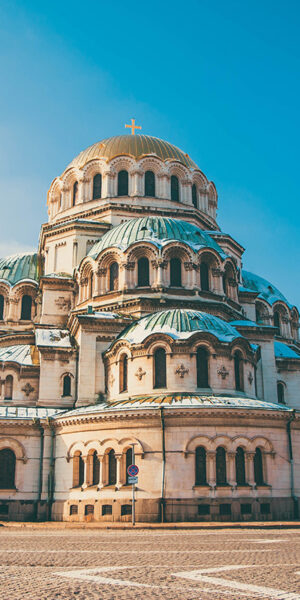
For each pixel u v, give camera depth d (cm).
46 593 1244
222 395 4388
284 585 1345
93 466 4222
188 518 3812
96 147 6875
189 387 4362
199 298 5253
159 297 5125
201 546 2203
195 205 6775
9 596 1209
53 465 4522
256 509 3925
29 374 5175
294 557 1831
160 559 1802
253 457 4038
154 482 3912
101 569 1589
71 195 6700
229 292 5656
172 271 5331
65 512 4259
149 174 6588
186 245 5306
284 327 7138
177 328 4538
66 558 1828
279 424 4181
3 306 7006
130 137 6950
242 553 1948
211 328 4588
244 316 5966
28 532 3144
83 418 4269
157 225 5547
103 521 3953
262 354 5353
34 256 7469
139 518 3847
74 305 5959
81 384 4841
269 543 2308
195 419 4003
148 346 4481
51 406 4966
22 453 4516
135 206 6306
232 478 3944
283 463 4119
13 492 4431
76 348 5119
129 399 4419
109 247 5397
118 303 5153
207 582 1384
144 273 5300
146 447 3994
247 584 1360
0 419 4528
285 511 4016
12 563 1714
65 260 6200
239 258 6738
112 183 6469
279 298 7206
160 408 3997
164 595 1223
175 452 3947
